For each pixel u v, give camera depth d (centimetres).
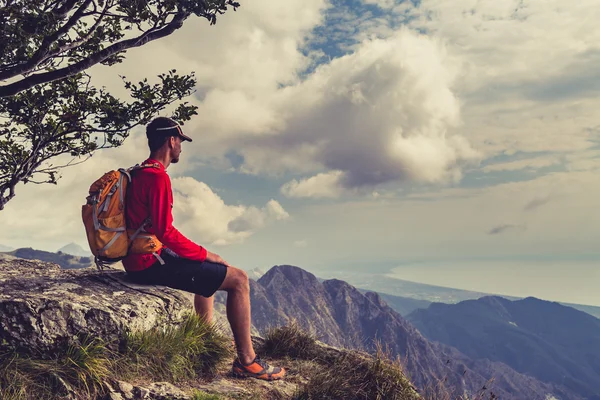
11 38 382
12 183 518
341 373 345
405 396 332
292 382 350
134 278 335
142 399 285
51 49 408
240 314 334
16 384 262
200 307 367
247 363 339
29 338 282
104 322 300
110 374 288
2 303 283
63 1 404
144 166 308
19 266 383
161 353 314
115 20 485
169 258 316
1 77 394
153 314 325
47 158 539
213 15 424
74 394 270
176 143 322
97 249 301
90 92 522
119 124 507
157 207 302
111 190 303
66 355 286
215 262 324
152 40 426
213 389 317
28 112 513
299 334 397
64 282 331
